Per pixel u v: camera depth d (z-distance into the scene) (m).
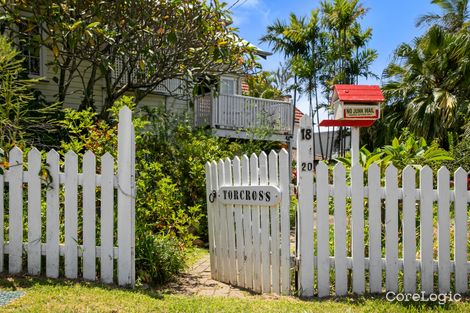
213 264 5.06
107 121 9.34
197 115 14.10
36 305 3.44
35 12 8.33
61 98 10.12
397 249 4.04
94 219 4.24
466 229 4.05
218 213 4.97
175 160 8.40
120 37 9.44
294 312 3.53
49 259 4.29
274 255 4.27
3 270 4.41
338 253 4.07
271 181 4.30
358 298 3.94
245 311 3.55
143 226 4.81
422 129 13.90
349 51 19.69
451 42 14.36
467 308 3.64
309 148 4.12
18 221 4.36
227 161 4.80
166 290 4.41
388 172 4.04
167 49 9.71
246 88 20.30
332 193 4.11
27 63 11.05
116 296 3.76
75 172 4.27
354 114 4.48
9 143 4.76
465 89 14.07
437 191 4.04
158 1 9.11
